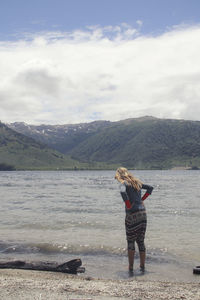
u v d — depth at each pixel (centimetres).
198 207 2519
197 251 1134
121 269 938
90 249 1166
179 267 956
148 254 1103
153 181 9206
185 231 1495
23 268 904
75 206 2605
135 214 936
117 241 1288
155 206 2605
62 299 592
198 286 735
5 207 2517
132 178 956
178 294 653
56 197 3572
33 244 1228
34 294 625
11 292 638
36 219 1866
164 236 1379
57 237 1364
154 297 627
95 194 4097
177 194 4078
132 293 653
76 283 732
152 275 877
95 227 1602
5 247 1194
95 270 926
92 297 612
